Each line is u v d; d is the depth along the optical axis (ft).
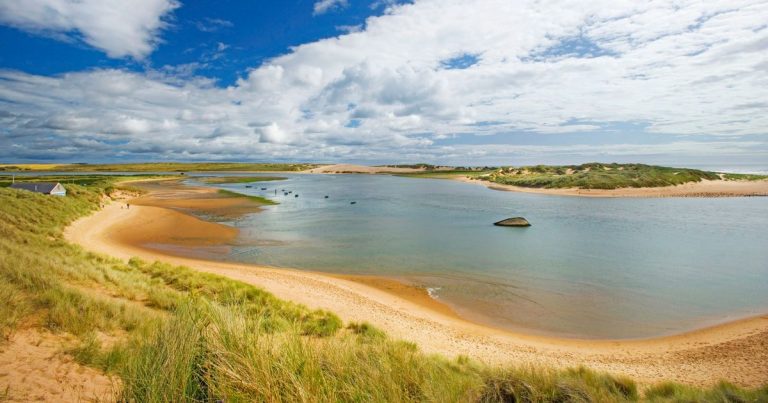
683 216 155.63
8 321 19.97
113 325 23.86
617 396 25.03
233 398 11.23
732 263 81.71
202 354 12.69
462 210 175.11
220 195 227.20
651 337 47.11
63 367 16.49
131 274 53.57
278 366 12.34
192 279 53.93
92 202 157.28
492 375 21.29
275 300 48.06
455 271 75.61
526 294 62.59
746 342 44.14
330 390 12.44
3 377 14.53
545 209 180.04
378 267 78.54
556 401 19.58
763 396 24.39
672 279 70.33
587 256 88.07
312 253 90.27
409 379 16.43
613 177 278.46
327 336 36.29
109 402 13.37
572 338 46.91
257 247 96.12
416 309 55.21
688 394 26.43
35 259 42.32
